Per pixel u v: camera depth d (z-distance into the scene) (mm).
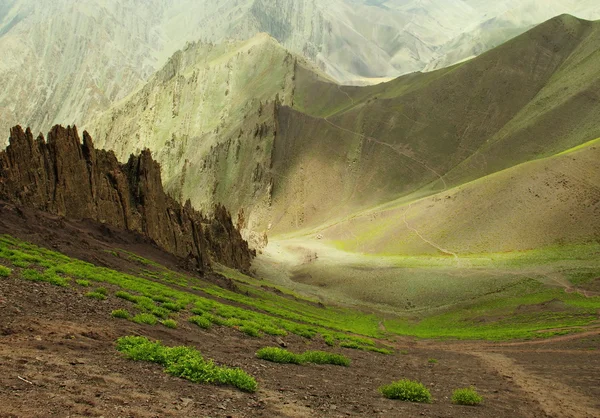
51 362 15258
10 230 51906
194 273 85625
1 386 12227
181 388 15719
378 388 24078
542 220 160250
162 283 58719
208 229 143250
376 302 135625
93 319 23594
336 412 16859
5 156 71188
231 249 149125
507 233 163500
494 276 130125
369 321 107000
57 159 79312
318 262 183750
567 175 173375
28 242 50375
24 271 30516
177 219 112250
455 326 102062
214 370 18000
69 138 83062
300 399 18062
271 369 23703
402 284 140000
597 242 141750
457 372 35812
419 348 62406
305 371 25500
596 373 35531
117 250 70938
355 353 42094
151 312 30328
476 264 145250
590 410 22641
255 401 16203
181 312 35219
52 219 66188
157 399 13969
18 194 68688
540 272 126750
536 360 45062
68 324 21047
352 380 25672
